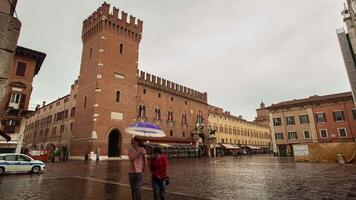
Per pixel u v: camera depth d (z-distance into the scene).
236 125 75.38
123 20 45.41
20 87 30.31
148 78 49.53
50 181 13.33
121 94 41.62
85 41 46.19
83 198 8.59
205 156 58.25
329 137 46.44
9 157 17.28
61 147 45.56
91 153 35.06
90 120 37.34
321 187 10.46
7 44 3.16
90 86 40.16
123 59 43.66
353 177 13.66
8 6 3.29
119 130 39.62
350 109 45.22
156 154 6.89
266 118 95.06
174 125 53.25
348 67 27.75
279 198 8.37
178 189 10.65
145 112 47.09
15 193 9.62
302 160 31.27
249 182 12.57
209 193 9.59
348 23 28.36
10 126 29.00
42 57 32.62
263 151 86.75
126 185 11.72
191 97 60.16
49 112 57.28
